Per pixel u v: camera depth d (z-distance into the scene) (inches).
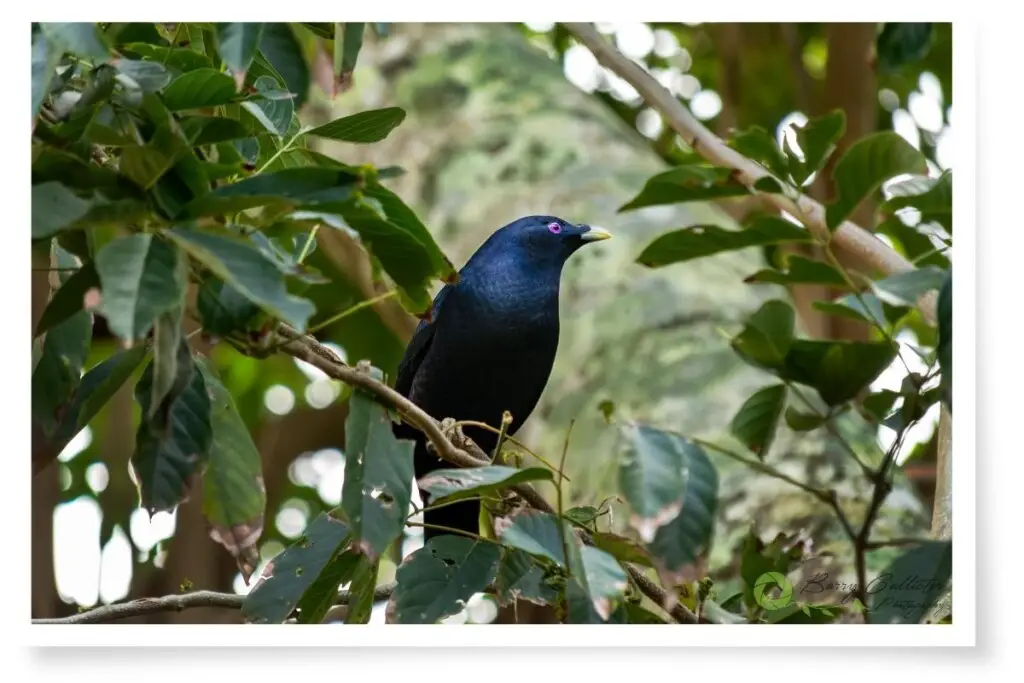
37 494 466.0
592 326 435.2
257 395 604.4
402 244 199.5
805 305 538.3
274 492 599.2
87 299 187.0
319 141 525.3
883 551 306.5
